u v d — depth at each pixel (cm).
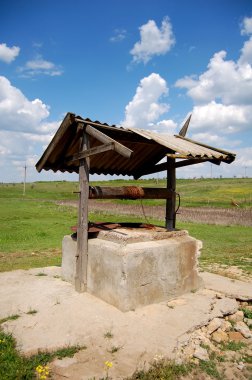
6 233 1739
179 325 498
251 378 404
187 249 653
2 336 452
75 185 10256
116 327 483
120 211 3136
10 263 1020
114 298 554
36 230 1894
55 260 1078
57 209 3353
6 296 621
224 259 1103
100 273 589
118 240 590
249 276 864
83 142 599
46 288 660
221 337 505
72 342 440
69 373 378
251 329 543
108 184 7294
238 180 9081
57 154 681
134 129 644
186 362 419
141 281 562
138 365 394
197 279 679
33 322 502
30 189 8525
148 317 522
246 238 1648
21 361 396
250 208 3559
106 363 389
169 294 613
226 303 602
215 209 3484
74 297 599
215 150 658
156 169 767
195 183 8744
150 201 4409
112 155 712
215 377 399
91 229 670
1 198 5212
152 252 580
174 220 733
